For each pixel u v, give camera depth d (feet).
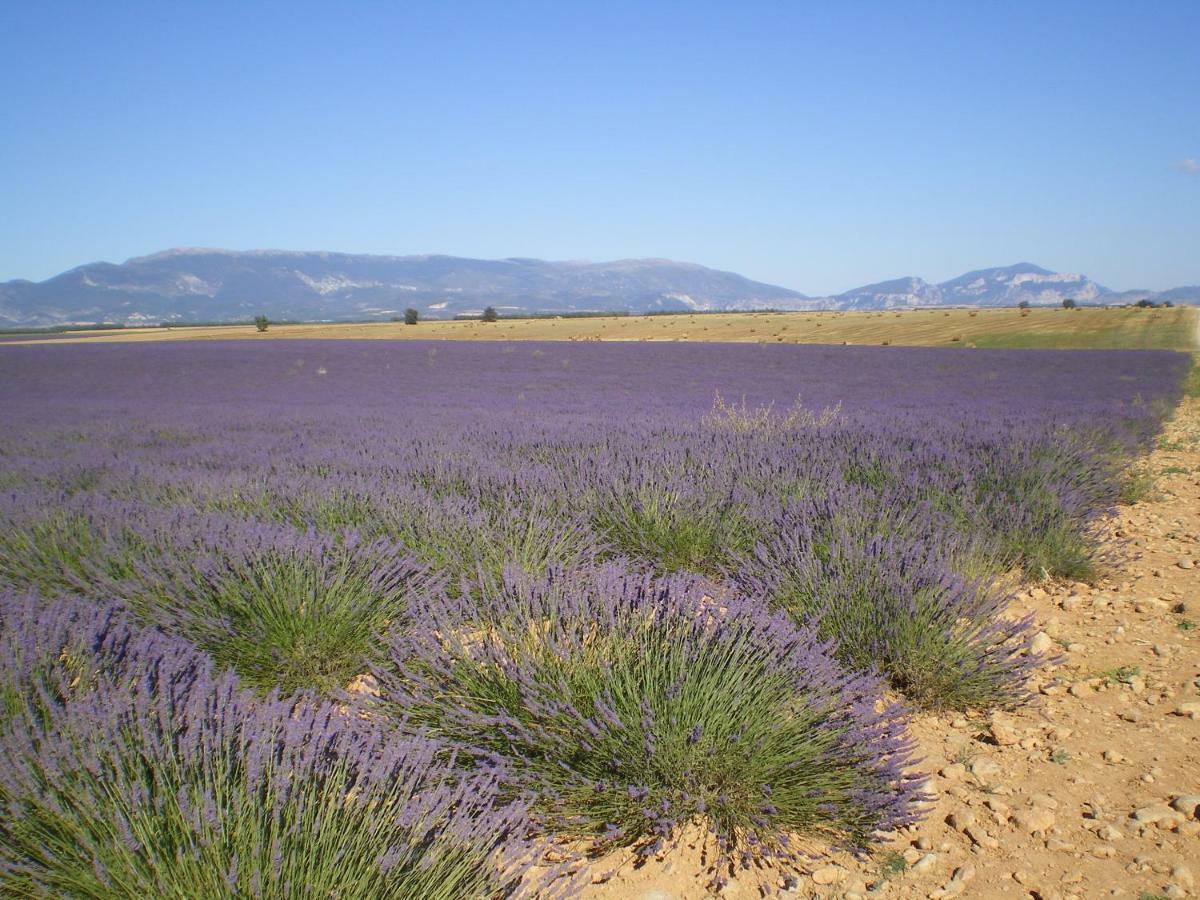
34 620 11.46
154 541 16.34
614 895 7.75
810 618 12.80
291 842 6.48
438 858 6.70
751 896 7.76
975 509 20.66
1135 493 29.04
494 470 25.11
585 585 12.85
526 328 283.79
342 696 10.90
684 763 8.60
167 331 370.53
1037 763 10.44
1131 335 200.23
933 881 8.03
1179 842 8.45
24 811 6.63
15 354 172.65
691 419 46.26
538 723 9.51
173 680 9.43
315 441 39.58
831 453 28.91
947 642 12.50
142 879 6.03
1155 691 12.46
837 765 9.12
